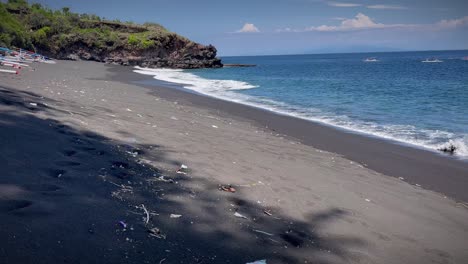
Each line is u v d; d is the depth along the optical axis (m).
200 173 5.34
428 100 19.48
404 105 17.75
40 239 2.68
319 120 13.56
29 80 13.07
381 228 4.46
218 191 4.74
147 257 2.86
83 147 5.21
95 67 41.44
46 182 3.70
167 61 64.31
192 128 9.22
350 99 20.08
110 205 3.58
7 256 2.38
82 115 7.52
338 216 4.63
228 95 21.06
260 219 4.16
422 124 12.91
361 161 8.36
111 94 14.22
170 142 6.94
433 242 4.26
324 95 21.97
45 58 39.69
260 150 7.84
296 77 41.81
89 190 3.79
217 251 3.25
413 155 8.97
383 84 30.34
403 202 5.57
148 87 22.08
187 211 3.94
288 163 6.98
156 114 10.62
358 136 10.99
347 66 80.75
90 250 2.74
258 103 17.89
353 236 4.13
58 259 2.51
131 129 7.38
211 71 57.94
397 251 3.92
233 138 8.81
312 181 5.96
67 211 3.21
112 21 74.56
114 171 4.55
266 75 46.31
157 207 3.85
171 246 3.13
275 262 3.28
